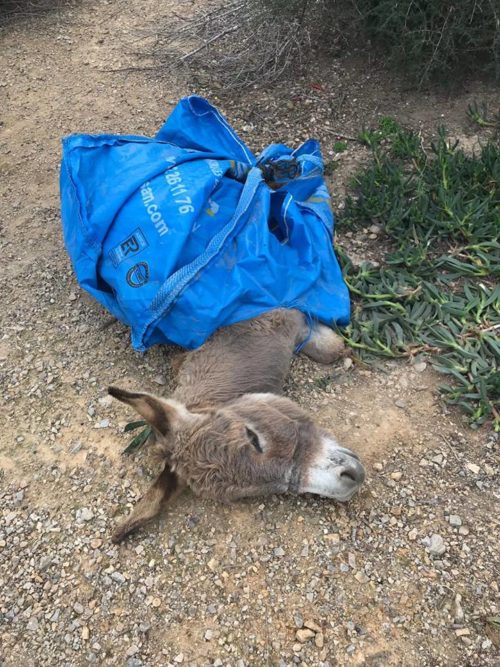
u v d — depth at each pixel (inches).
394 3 64.2
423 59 68.1
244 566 38.6
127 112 74.6
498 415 43.1
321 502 40.7
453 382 45.9
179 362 47.0
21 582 39.4
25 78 81.4
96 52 85.1
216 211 47.6
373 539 39.1
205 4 92.5
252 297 45.1
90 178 49.6
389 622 35.8
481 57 70.0
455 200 53.7
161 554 39.6
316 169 54.8
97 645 36.6
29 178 67.6
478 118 65.3
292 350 46.5
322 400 46.0
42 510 42.3
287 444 37.8
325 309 48.2
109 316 53.8
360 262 54.1
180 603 37.7
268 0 75.2
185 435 38.4
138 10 93.4
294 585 37.6
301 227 48.8
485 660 34.2
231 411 39.1
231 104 73.6
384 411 44.9
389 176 58.3
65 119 74.6
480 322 48.0
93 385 48.8
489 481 40.9
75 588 38.8
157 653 36.0
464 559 37.9
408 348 47.4
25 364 50.6
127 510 41.9
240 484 37.5
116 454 44.6
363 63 75.4
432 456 42.3
